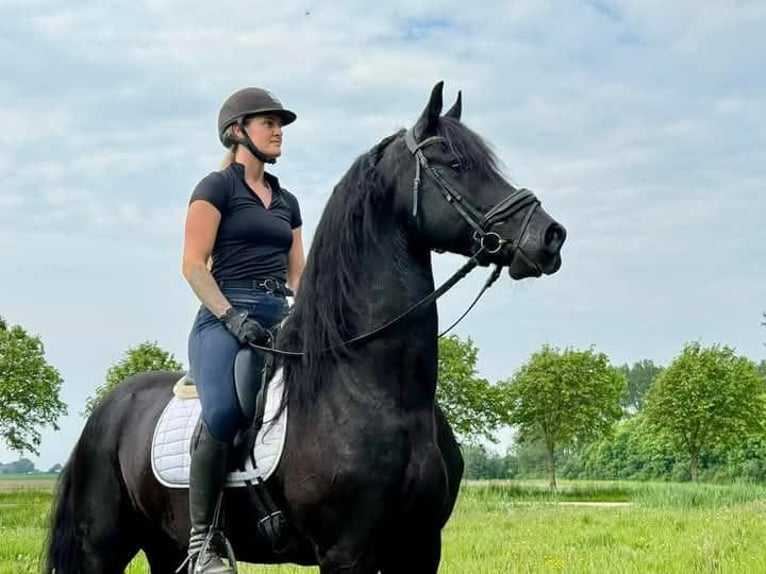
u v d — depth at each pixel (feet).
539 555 32.99
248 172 14.61
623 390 150.10
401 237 13.26
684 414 144.56
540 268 12.42
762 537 34.63
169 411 15.01
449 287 12.97
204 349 13.82
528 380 143.64
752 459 184.24
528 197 12.69
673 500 67.62
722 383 143.95
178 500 14.48
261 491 13.44
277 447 13.24
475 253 12.80
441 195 12.91
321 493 12.76
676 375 146.92
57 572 16.16
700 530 40.16
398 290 13.08
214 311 13.64
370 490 12.53
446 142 13.05
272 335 13.97
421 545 13.17
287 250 14.90
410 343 12.98
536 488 120.88
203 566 13.55
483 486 99.81
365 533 12.62
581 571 28.43
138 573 28.32
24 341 122.52
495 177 12.90
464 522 53.36
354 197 13.38
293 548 13.62
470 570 28.84
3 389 118.73
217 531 13.76
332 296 13.25
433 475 12.85
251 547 14.14
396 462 12.60
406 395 12.92
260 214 14.42
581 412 142.10
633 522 48.11
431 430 13.06
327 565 12.90
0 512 70.85
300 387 13.21
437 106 13.23
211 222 14.10
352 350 13.01
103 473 15.84
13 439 120.78
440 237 12.99
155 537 15.71
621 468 234.58
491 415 135.85
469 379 134.31
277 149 14.62
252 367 13.67
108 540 15.84
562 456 250.57
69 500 16.22
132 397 16.15
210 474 13.53
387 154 13.55
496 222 12.63
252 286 14.33
